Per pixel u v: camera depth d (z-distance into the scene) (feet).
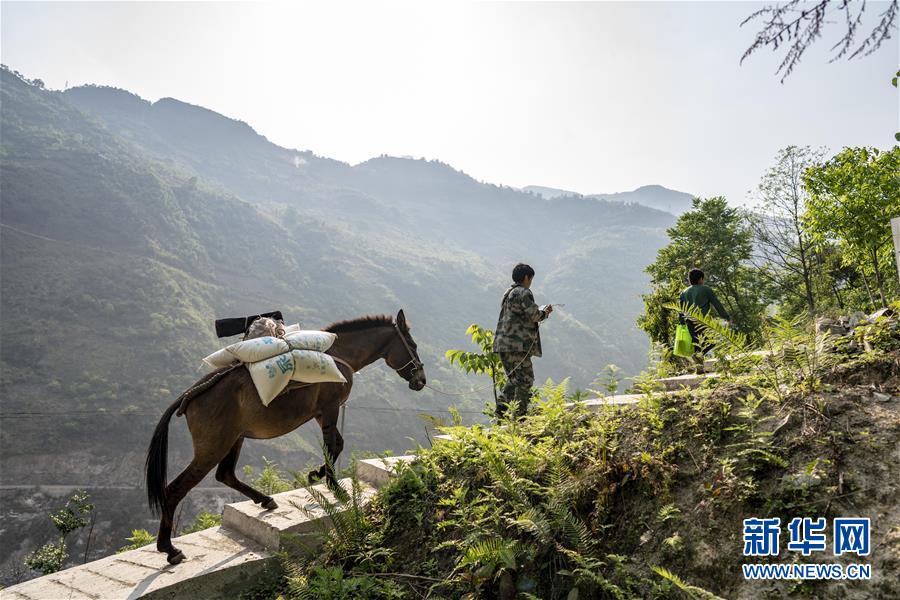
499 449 14.80
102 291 568.00
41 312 504.43
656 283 96.84
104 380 432.25
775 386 11.78
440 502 14.70
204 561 14.70
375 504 16.57
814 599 7.98
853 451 9.61
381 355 21.93
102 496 312.71
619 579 9.86
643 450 12.00
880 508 8.57
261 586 14.62
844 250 52.42
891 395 10.59
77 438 360.69
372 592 12.79
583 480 12.03
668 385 17.57
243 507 17.52
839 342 12.88
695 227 98.58
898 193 42.98
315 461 396.78
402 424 521.24
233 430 15.76
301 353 16.61
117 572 14.14
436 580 12.39
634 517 10.85
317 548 15.81
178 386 456.45
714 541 9.49
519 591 10.77
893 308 13.58
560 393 15.56
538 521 11.16
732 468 10.39
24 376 419.13
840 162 47.11
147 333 515.09
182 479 15.19
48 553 48.14
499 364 20.66
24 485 312.91
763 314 13.71
